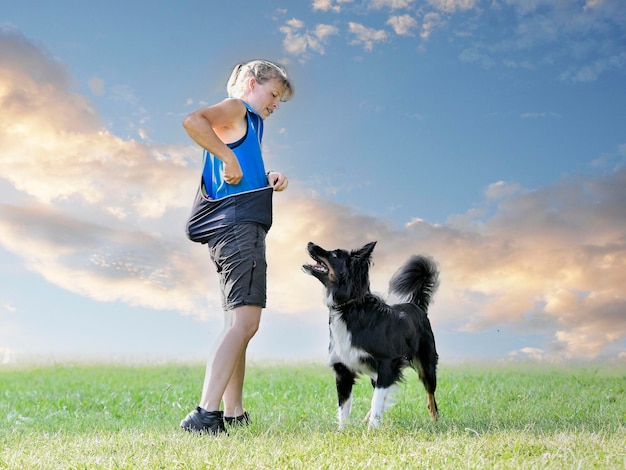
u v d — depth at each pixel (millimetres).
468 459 3762
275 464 3689
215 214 4961
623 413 6227
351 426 5289
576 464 3590
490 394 8016
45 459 3861
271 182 5152
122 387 9789
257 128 5121
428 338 6164
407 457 3820
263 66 5199
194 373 12102
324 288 5676
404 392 7922
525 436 4492
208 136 4734
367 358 5535
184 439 4496
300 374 11312
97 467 3658
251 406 7320
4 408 7496
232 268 4902
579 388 8914
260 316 5023
